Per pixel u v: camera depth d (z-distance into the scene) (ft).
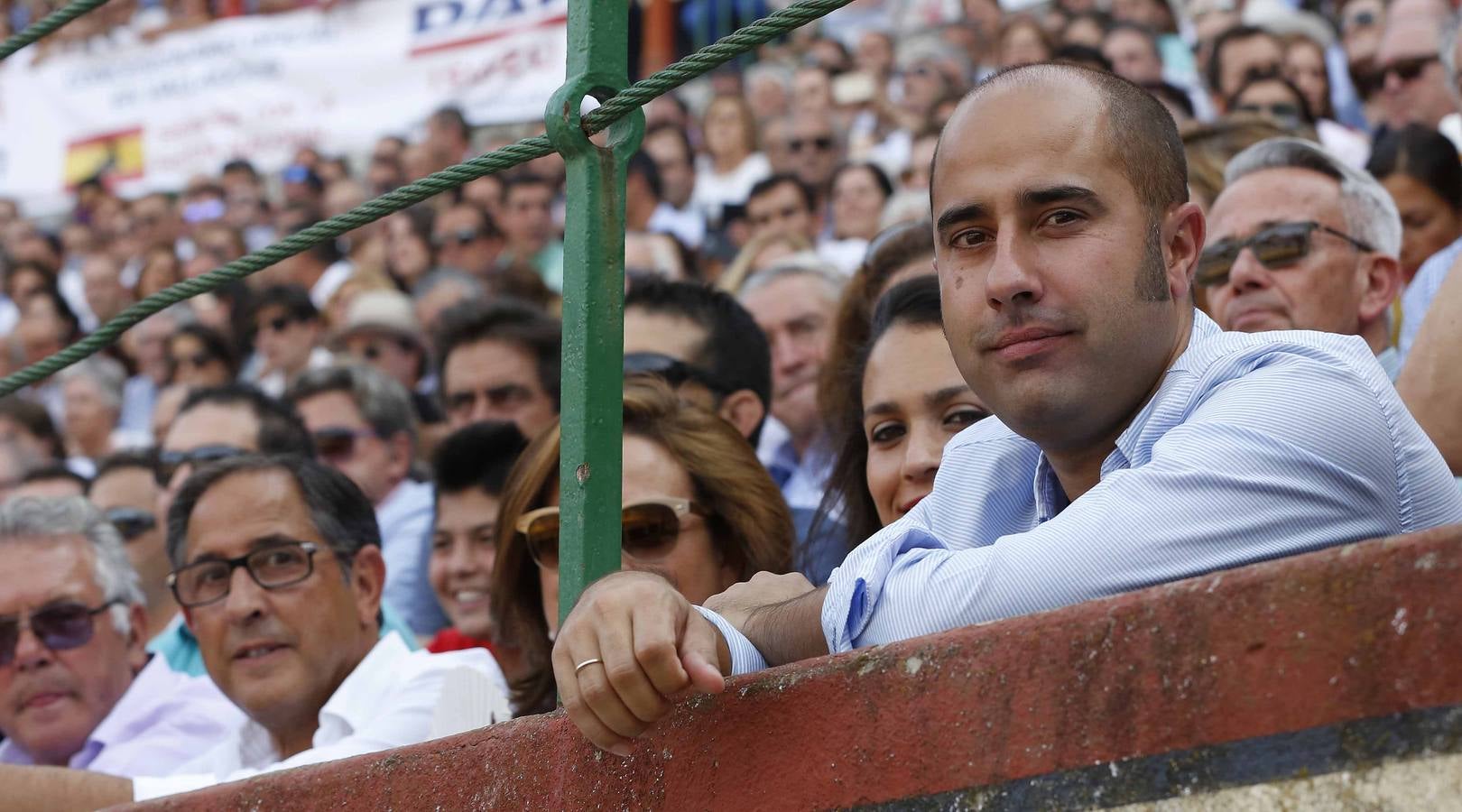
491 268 78.13
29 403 74.79
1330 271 34.65
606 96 22.35
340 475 37.09
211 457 50.70
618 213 21.97
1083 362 19.22
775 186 68.59
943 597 18.72
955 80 74.49
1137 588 17.90
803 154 74.64
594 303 21.52
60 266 93.81
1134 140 19.61
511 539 32.60
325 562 36.19
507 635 32.83
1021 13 74.74
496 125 84.84
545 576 31.78
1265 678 15.61
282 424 51.96
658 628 17.95
